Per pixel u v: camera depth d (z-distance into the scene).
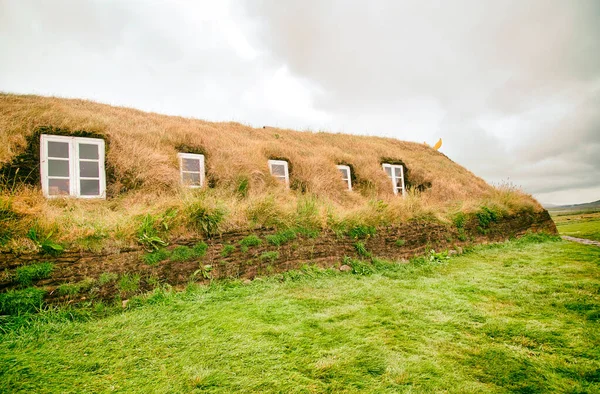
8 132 8.05
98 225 5.27
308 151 14.88
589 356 3.53
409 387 3.02
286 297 5.52
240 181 10.65
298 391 2.97
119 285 4.94
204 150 11.15
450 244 9.79
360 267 7.47
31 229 4.59
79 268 4.74
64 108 9.85
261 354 3.62
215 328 4.24
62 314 4.34
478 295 5.73
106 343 3.82
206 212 6.27
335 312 4.91
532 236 12.34
